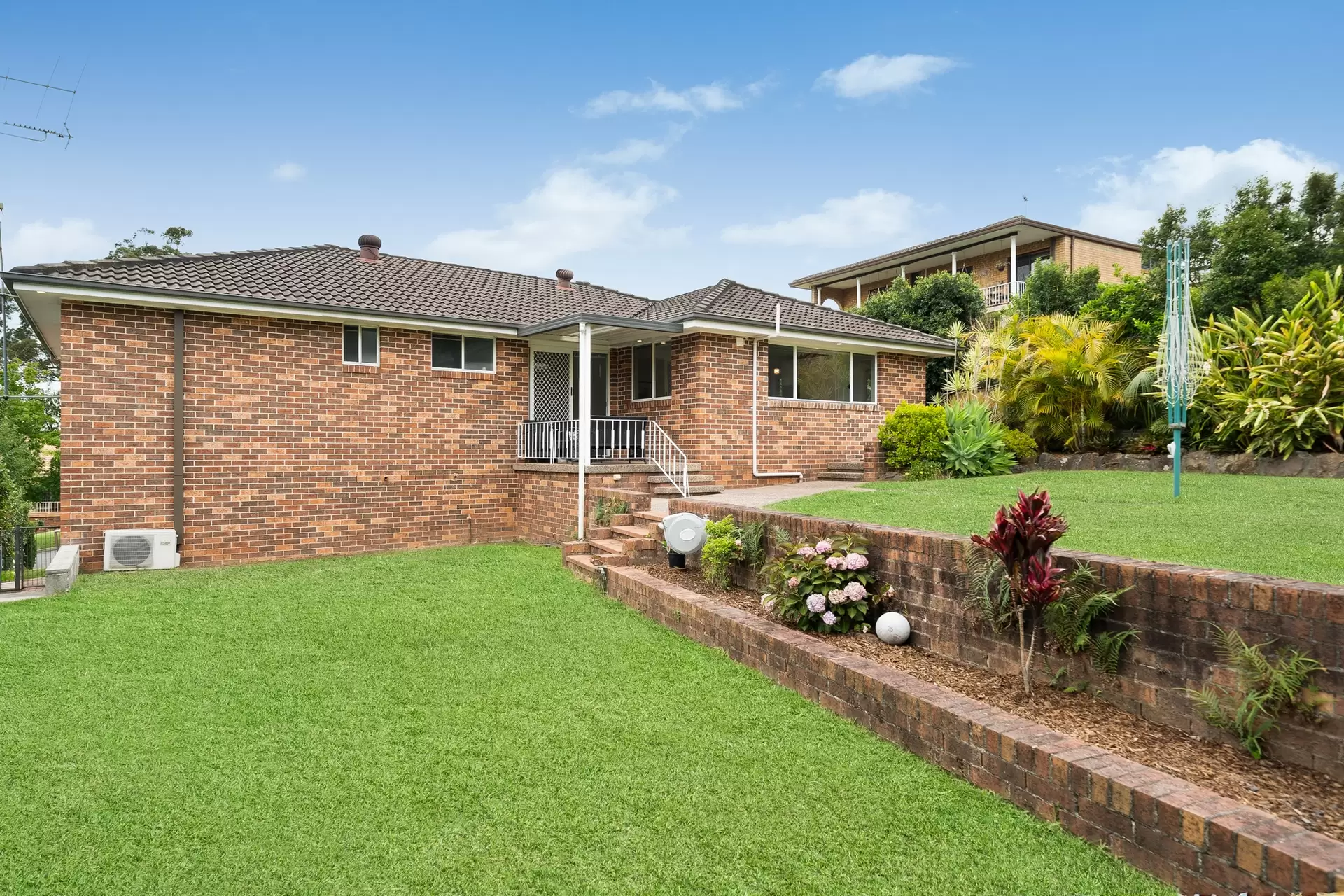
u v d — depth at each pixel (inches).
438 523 493.7
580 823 134.0
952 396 720.3
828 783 148.1
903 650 212.1
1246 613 139.2
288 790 147.7
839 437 612.7
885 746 165.2
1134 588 159.3
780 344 581.3
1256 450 472.7
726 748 165.9
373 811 138.9
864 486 500.1
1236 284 603.8
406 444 481.1
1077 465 576.7
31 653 235.9
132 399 396.2
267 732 176.7
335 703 196.4
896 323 926.4
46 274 366.3
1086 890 110.1
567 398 565.0
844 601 223.3
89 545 386.0
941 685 180.7
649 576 305.9
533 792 146.3
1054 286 835.4
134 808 139.9
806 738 170.6
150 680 213.3
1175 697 150.9
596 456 507.5
